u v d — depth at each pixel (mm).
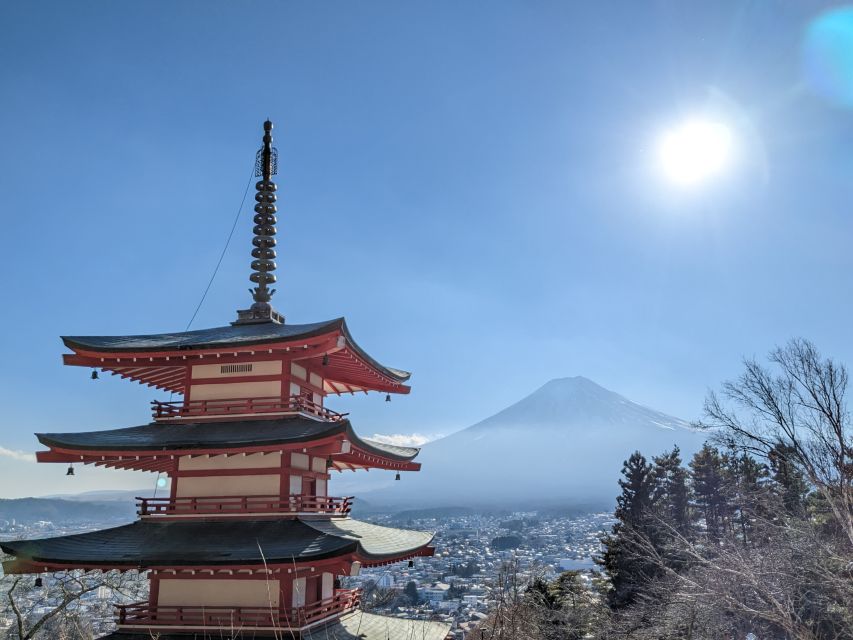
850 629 24641
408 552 23750
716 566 25375
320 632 21719
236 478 22609
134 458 23141
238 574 20703
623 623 35438
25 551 19844
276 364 23859
